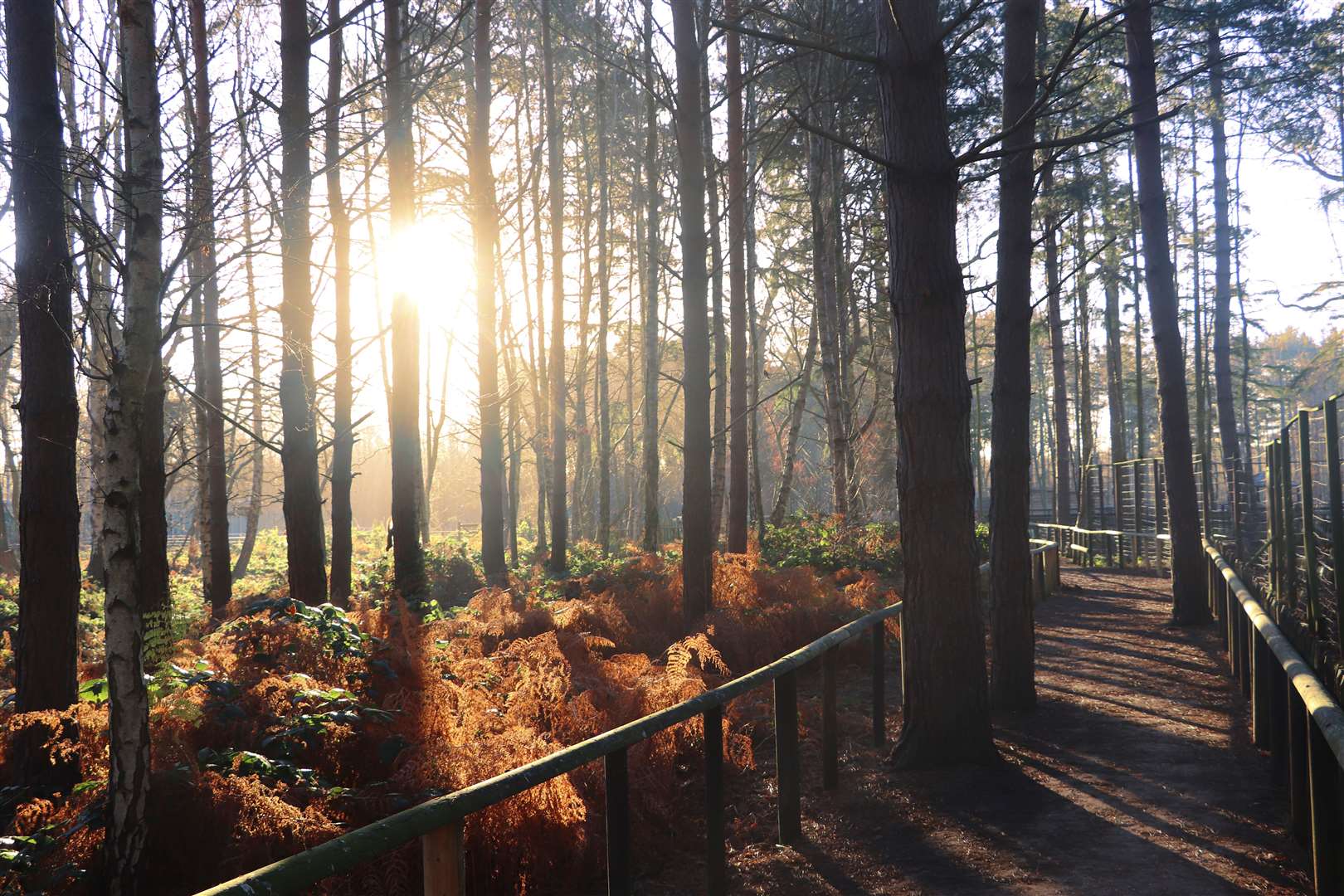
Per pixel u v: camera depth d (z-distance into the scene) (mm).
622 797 3887
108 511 4461
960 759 6676
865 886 4785
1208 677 9570
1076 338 45812
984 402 58281
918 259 6738
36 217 6297
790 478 24969
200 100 6883
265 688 5488
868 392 41094
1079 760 6750
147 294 4480
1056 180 28469
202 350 17391
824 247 21891
